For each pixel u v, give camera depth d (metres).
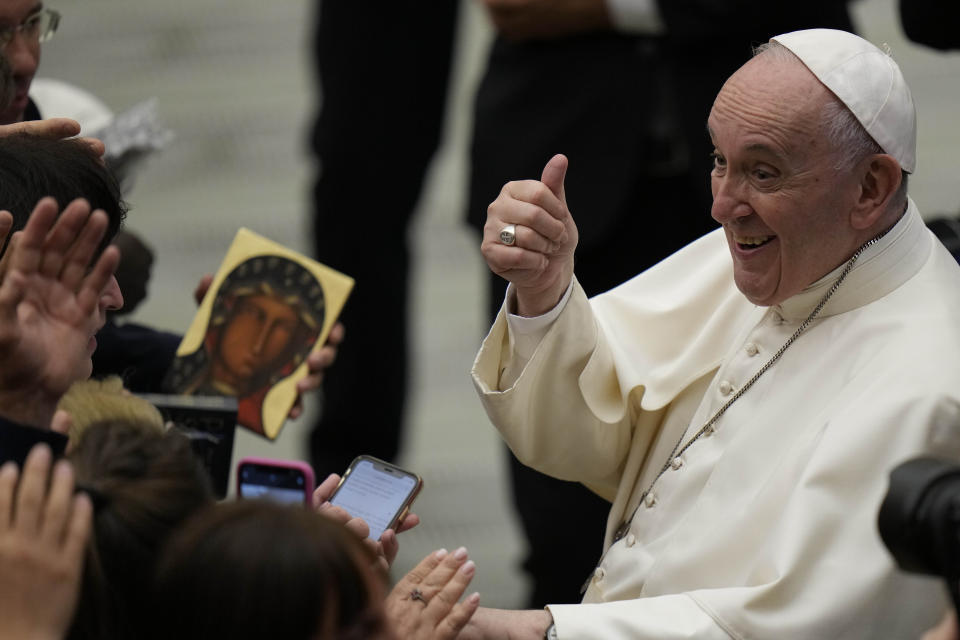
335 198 20.61
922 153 25.56
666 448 10.90
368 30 20.16
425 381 22.89
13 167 8.97
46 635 6.63
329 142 20.52
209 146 28.50
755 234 9.66
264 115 29.28
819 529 9.03
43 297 7.89
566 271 10.42
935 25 13.03
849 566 8.95
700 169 15.19
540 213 9.81
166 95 29.98
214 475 11.01
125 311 13.50
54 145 9.18
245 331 12.56
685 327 11.05
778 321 10.27
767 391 10.10
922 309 9.59
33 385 7.83
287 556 6.58
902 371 9.27
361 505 9.96
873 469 9.07
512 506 17.83
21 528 6.67
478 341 23.62
